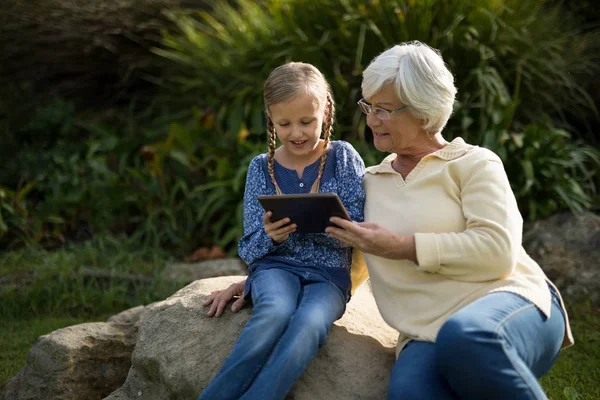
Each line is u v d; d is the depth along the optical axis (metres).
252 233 2.69
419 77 2.42
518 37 5.77
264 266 2.67
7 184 6.67
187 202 5.75
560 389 3.33
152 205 5.81
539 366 2.36
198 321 2.78
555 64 5.97
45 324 4.41
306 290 2.57
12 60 7.45
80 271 4.93
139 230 5.76
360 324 2.78
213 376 2.57
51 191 6.47
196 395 2.57
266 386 2.27
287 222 2.44
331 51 5.82
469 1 5.68
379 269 2.54
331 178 2.74
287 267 2.65
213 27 6.93
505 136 5.23
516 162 5.31
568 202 5.14
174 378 2.62
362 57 5.83
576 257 4.64
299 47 5.88
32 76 7.64
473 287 2.37
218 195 5.48
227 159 5.63
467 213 2.40
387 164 2.69
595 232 4.81
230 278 3.17
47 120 7.19
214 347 2.66
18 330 4.38
